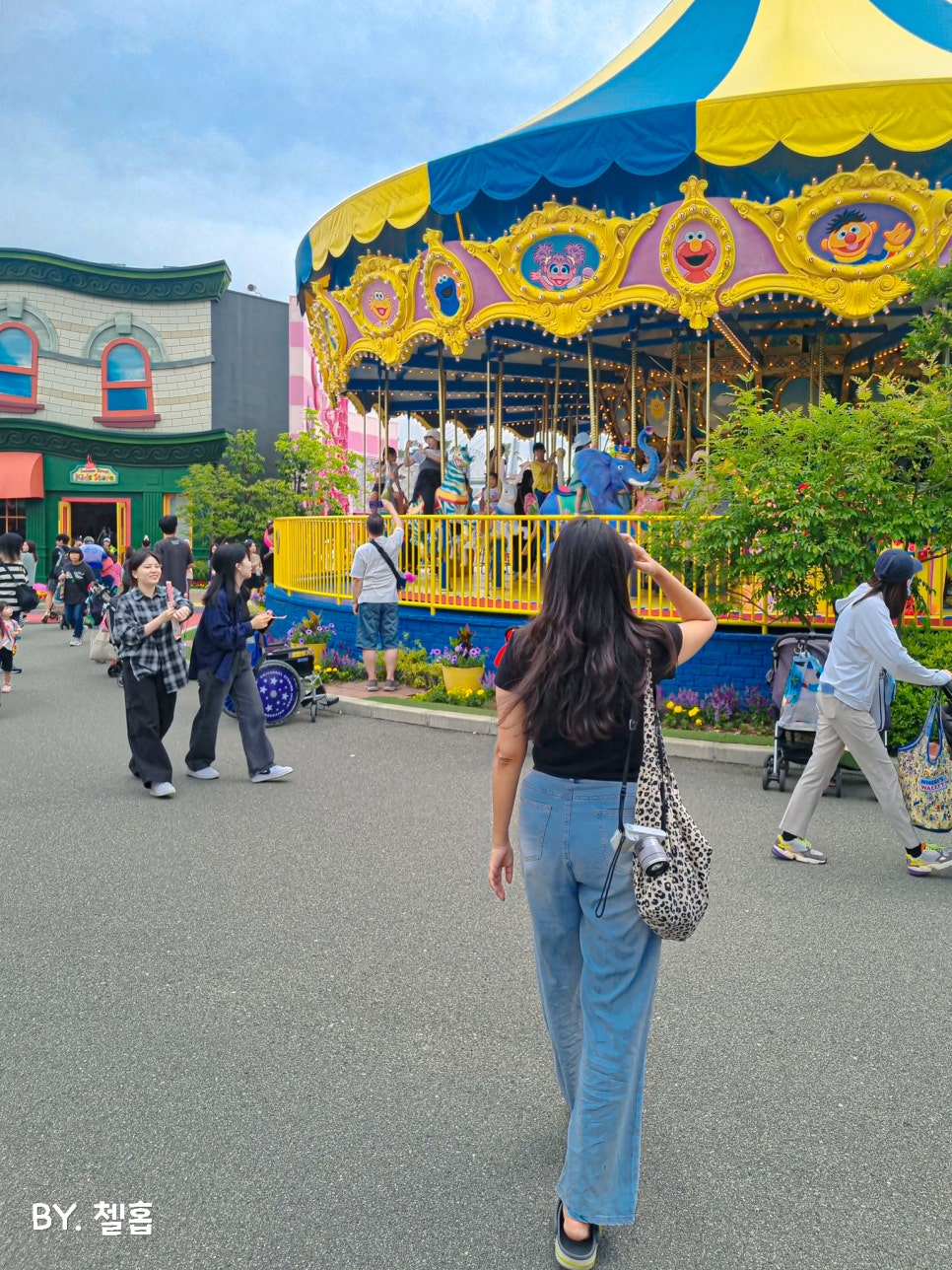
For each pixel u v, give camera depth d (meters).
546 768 2.68
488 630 11.29
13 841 6.06
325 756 8.50
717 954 4.51
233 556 7.50
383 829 6.36
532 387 21.30
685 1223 2.73
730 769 8.17
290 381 34.75
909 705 7.79
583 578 2.62
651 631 2.67
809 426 8.33
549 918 2.75
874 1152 3.05
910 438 8.05
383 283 13.19
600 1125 2.55
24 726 9.79
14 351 32.12
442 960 4.39
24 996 4.04
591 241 11.17
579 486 12.60
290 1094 3.34
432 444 16.31
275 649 10.17
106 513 33.09
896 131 9.83
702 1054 3.63
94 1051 3.61
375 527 11.11
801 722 7.25
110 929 4.73
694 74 11.68
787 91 9.87
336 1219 2.73
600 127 10.43
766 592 8.68
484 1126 3.17
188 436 32.44
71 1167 2.95
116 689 12.19
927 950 4.57
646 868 2.49
